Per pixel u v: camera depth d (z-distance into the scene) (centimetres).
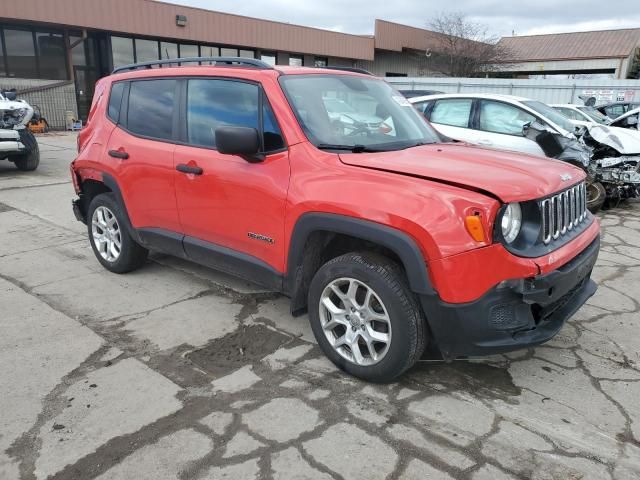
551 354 352
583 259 312
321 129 336
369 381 312
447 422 279
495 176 286
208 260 395
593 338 375
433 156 325
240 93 361
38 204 782
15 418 278
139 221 439
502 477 240
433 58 3375
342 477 239
